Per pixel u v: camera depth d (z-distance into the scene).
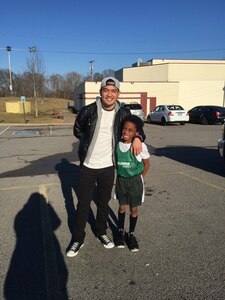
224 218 4.76
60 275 3.31
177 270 3.37
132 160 3.66
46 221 4.70
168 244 3.94
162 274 3.30
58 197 5.83
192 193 5.99
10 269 3.42
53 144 13.16
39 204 5.45
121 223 3.96
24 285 3.14
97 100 3.66
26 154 10.59
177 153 10.72
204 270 3.36
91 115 3.58
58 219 4.78
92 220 4.75
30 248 3.88
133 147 3.60
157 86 34.59
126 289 3.06
